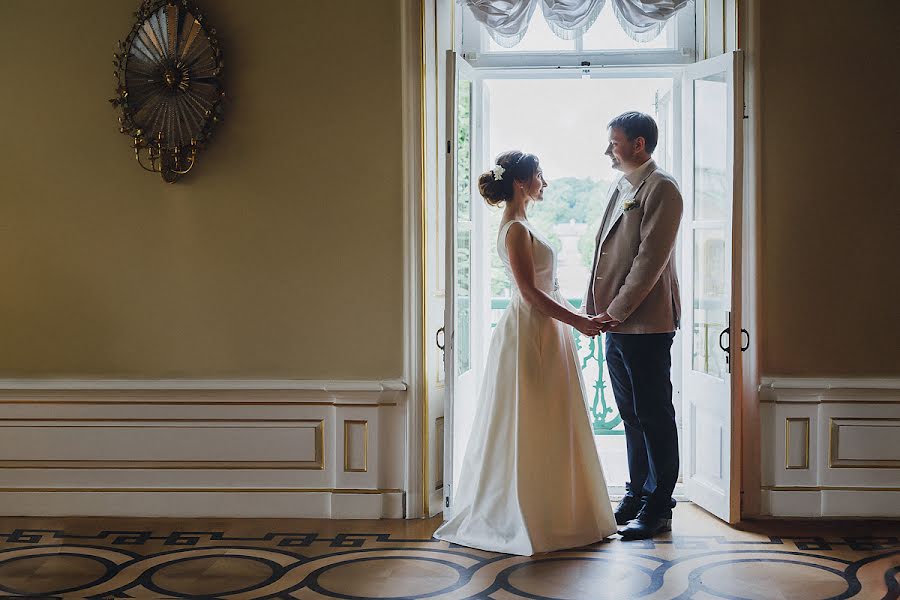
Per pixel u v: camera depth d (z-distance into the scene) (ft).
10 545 13.25
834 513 14.64
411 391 14.74
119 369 15.11
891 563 12.27
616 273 13.91
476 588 11.26
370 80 14.80
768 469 14.73
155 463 14.96
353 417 14.79
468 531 13.33
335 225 14.88
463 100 15.16
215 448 14.92
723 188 14.30
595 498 13.56
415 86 14.76
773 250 14.57
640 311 13.64
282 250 14.94
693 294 15.66
